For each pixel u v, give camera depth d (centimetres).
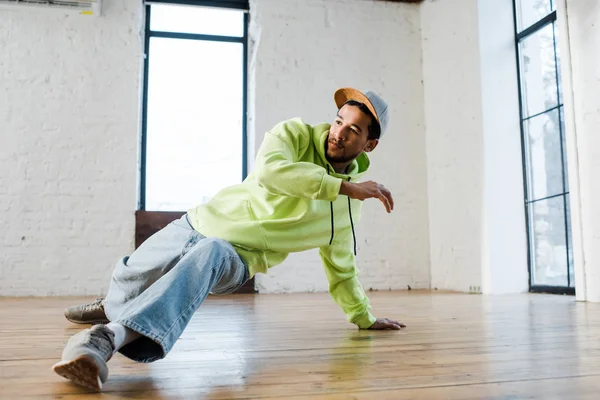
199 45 520
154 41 512
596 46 328
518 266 427
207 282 128
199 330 210
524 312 271
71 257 450
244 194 165
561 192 391
